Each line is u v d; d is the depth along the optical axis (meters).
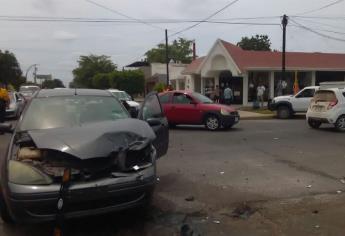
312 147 12.23
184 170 9.08
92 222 5.79
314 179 8.17
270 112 26.38
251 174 8.64
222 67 34.66
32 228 5.68
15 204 4.96
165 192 7.29
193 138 14.42
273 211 6.23
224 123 16.66
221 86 35.75
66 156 5.20
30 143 5.59
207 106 16.86
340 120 16.33
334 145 12.61
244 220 5.87
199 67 36.38
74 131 5.68
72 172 5.12
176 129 17.47
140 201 5.42
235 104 35.31
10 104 22.16
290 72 35.12
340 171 8.89
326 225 5.63
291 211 6.22
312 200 6.76
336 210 6.25
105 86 66.44
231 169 9.13
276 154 11.03
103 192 5.06
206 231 5.46
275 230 5.47
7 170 5.21
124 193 5.19
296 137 14.55
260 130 16.84
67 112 6.61
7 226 5.76
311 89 22.89
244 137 14.61
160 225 5.70
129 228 5.59
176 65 52.62
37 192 4.91
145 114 7.71
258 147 12.27
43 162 5.23
